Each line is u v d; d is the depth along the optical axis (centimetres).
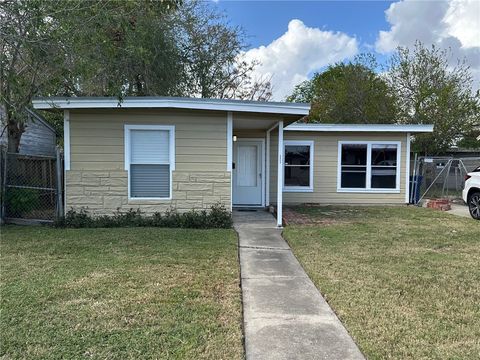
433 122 1988
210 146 819
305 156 1319
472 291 420
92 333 304
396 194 1319
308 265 521
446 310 366
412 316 352
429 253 593
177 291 402
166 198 819
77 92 1088
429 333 317
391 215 1028
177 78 1504
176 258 532
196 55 1645
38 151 1416
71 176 805
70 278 436
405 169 1316
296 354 283
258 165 1167
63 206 809
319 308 375
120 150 809
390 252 599
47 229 737
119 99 723
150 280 436
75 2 646
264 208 1148
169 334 306
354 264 526
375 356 278
